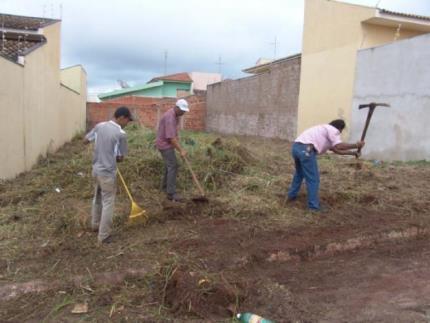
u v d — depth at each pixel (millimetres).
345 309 3562
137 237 4910
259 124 21484
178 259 4250
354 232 5242
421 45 10922
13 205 6293
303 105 17094
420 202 6559
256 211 5914
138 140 9578
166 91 38938
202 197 6195
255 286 3885
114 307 3453
